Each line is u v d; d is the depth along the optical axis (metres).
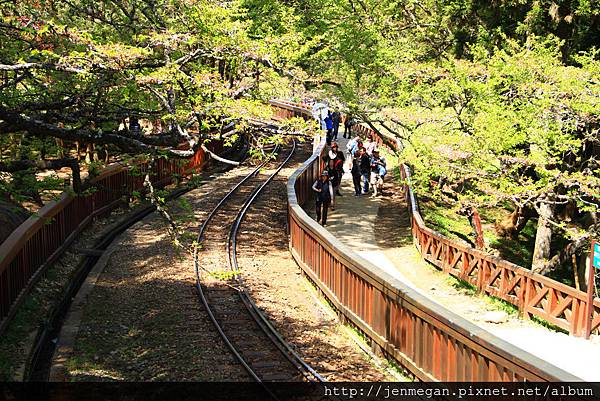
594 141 16.83
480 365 8.75
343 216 24.73
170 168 28.19
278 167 34.06
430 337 10.15
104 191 22.84
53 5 14.85
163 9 14.16
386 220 24.41
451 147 16.28
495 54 18.09
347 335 13.27
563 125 15.62
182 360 11.62
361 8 26.88
